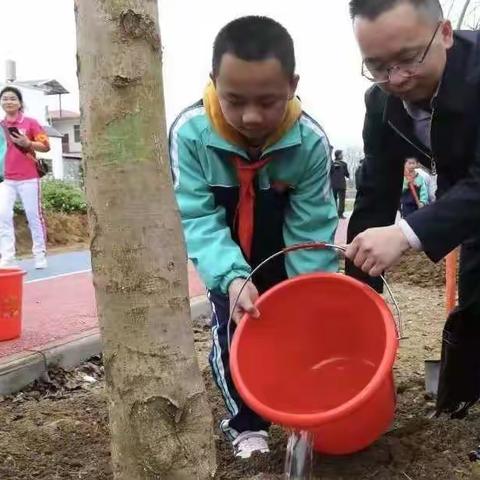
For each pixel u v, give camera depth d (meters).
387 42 1.93
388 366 1.94
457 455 2.40
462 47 2.07
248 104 2.12
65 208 14.80
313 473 2.31
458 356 2.55
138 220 1.53
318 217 2.53
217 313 2.56
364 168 2.63
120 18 1.48
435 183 2.38
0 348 4.04
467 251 2.48
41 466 2.60
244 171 2.42
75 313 5.27
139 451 1.60
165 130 1.58
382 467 2.33
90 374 3.98
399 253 1.93
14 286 4.24
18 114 7.09
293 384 2.33
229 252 2.37
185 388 1.61
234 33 2.08
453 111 2.06
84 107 1.53
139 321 1.55
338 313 2.30
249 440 2.51
